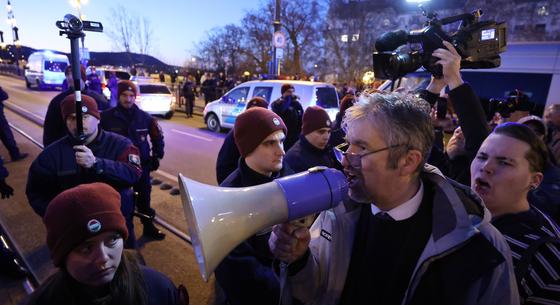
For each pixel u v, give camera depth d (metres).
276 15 11.55
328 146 2.68
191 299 2.45
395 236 0.93
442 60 1.42
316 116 2.52
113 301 1.10
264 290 1.33
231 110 9.18
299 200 0.79
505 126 1.24
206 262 0.71
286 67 26.45
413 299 0.84
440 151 2.04
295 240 0.86
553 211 1.55
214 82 16.55
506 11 19.89
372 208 1.00
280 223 0.81
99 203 1.07
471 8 19.91
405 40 1.53
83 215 1.03
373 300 0.95
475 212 0.86
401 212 0.93
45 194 1.93
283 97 5.17
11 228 3.28
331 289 1.02
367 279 0.96
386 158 0.85
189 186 0.76
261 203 0.77
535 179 1.19
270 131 1.61
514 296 0.81
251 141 1.62
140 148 3.20
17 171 4.98
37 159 1.89
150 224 3.26
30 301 1.06
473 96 1.41
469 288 0.80
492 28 1.60
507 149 1.17
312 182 0.81
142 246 3.11
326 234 1.06
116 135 2.17
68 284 1.09
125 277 1.13
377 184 0.89
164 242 3.18
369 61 20.73
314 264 0.98
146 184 3.23
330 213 1.06
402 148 0.84
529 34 19.69
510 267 0.83
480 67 1.71
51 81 21.64
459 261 0.82
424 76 2.95
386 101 0.88
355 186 0.92
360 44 21.36
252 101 3.85
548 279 0.98
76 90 1.71
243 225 0.76
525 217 1.15
